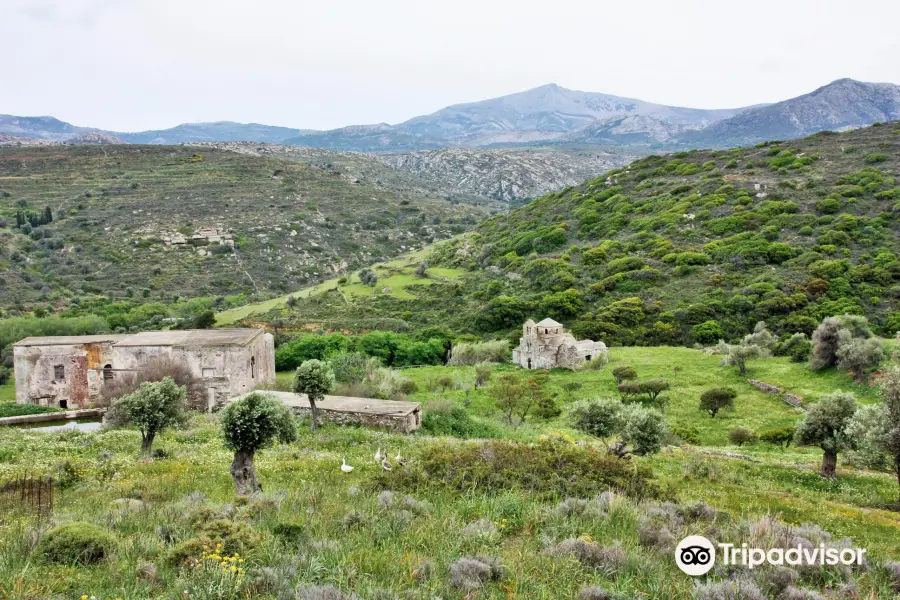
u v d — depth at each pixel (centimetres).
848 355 4788
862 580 1091
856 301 7044
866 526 1891
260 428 1912
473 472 1742
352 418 3775
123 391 4397
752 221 9306
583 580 992
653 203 11131
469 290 9956
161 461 2564
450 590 935
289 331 8462
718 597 912
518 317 8312
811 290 7375
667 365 5959
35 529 1152
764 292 7456
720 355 6200
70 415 4569
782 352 6031
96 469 2286
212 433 3378
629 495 1705
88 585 923
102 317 8856
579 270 9306
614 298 8275
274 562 1009
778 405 4641
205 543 1043
